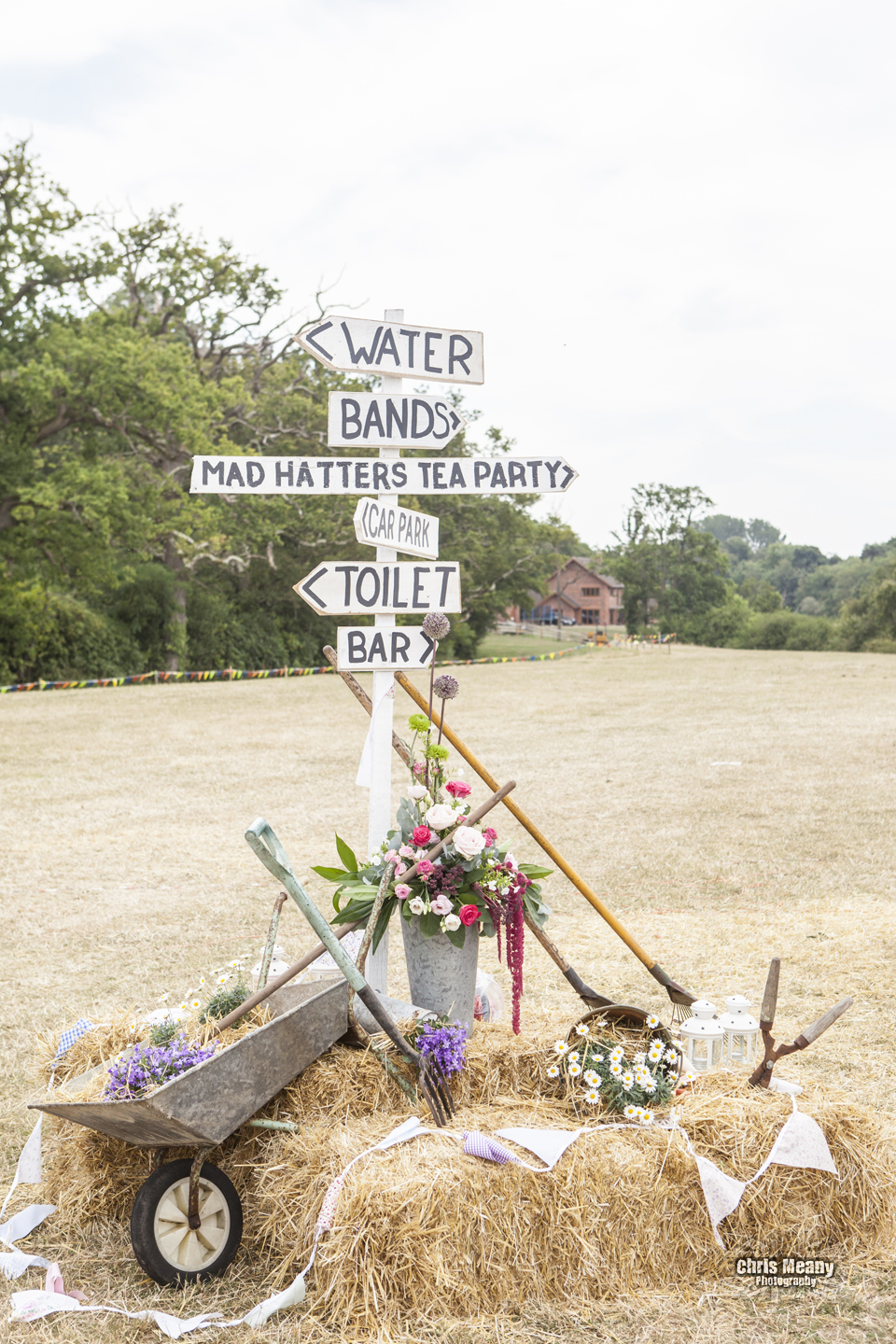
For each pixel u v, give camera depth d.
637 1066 3.62
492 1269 3.06
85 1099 3.48
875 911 7.43
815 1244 3.37
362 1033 3.61
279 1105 3.51
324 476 4.36
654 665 38.47
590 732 19.02
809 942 6.71
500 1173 3.12
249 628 45.09
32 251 33.19
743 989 5.82
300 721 21.19
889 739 17.36
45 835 10.52
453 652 54.34
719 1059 4.02
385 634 4.36
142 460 37.69
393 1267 2.97
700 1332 2.97
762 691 26.98
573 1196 3.16
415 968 3.92
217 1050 3.51
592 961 6.35
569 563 111.00
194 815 11.59
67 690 29.83
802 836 10.09
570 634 82.12
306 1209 3.15
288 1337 2.92
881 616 74.50
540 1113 3.55
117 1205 3.56
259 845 3.29
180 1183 3.19
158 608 39.66
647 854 9.39
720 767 14.73
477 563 54.72
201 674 37.94
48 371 31.23
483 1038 3.88
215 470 4.27
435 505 53.75
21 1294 3.09
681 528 104.19
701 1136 3.41
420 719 4.05
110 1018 4.18
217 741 18.12
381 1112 3.49
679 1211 3.27
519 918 3.86
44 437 34.72
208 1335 2.94
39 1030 5.31
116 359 32.34
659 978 4.27
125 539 34.41
